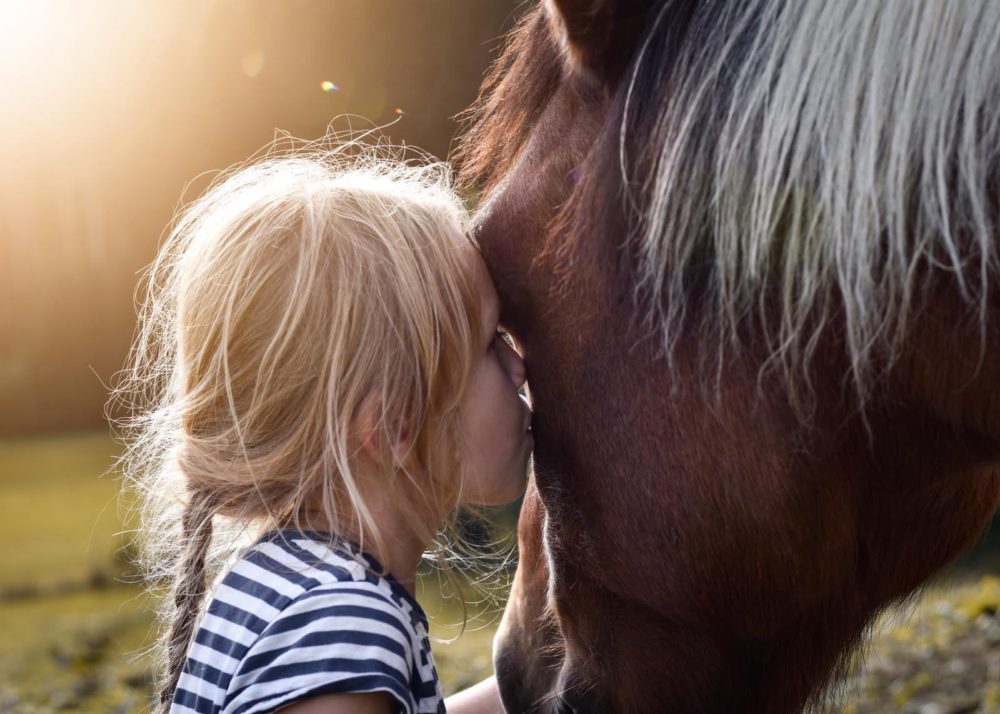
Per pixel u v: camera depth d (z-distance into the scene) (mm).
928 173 964
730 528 1145
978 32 961
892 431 1112
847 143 993
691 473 1146
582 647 1327
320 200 1287
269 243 1260
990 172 973
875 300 1021
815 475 1120
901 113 976
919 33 972
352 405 1222
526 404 1330
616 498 1203
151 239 13852
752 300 1081
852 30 1000
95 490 9047
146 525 1440
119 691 3990
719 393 1117
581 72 1188
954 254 942
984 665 3451
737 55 1063
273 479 1233
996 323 995
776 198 1044
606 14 1139
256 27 9781
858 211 987
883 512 1191
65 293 14469
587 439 1218
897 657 3686
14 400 13891
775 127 1019
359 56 8422
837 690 1421
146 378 1491
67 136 13633
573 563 1295
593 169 1167
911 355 1045
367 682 1087
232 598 1180
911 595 1446
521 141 1305
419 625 1203
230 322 1246
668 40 1112
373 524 1172
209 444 1252
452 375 1252
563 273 1211
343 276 1240
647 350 1156
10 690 4070
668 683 1284
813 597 1183
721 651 1262
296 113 9680
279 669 1099
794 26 1030
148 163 13164
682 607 1207
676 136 1086
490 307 1283
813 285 1024
